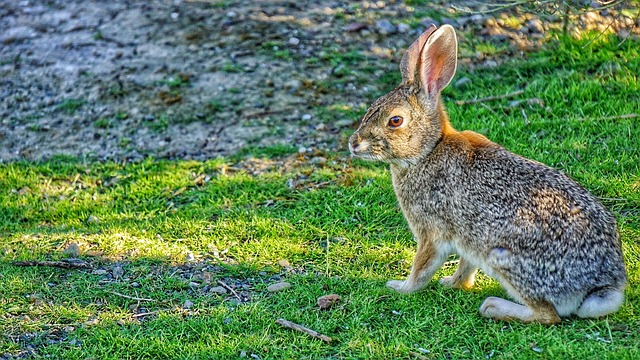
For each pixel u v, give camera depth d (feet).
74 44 55.47
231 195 41.32
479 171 30.37
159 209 40.88
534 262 28.89
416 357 28.30
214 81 51.08
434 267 31.81
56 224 40.42
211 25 56.34
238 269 34.96
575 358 27.40
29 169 44.96
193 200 41.45
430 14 54.54
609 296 28.63
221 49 53.93
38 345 30.42
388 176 41.39
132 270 35.27
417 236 32.12
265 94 49.65
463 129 43.34
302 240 37.17
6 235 39.09
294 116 47.70
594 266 28.55
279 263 35.37
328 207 39.34
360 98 48.65
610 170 39.60
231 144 45.96
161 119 48.39
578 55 48.65
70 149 46.75
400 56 51.78
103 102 50.21
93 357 29.37
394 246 36.22
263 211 39.68
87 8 59.52
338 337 29.81
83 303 32.99
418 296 31.83
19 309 32.45
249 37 54.75
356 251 36.09
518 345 28.30
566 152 41.16
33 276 34.94
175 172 43.73
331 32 54.44
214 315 31.45
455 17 53.83
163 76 51.83
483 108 45.19
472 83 47.96
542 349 28.07
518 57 49.96
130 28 56.80
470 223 30.19
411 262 35.09
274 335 30.14
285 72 51.34
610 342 28.22
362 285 33.01
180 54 53.78
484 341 28.86
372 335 29.68
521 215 29.17
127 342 30.07
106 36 56.13
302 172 42.65
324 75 50.83
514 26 52.34
